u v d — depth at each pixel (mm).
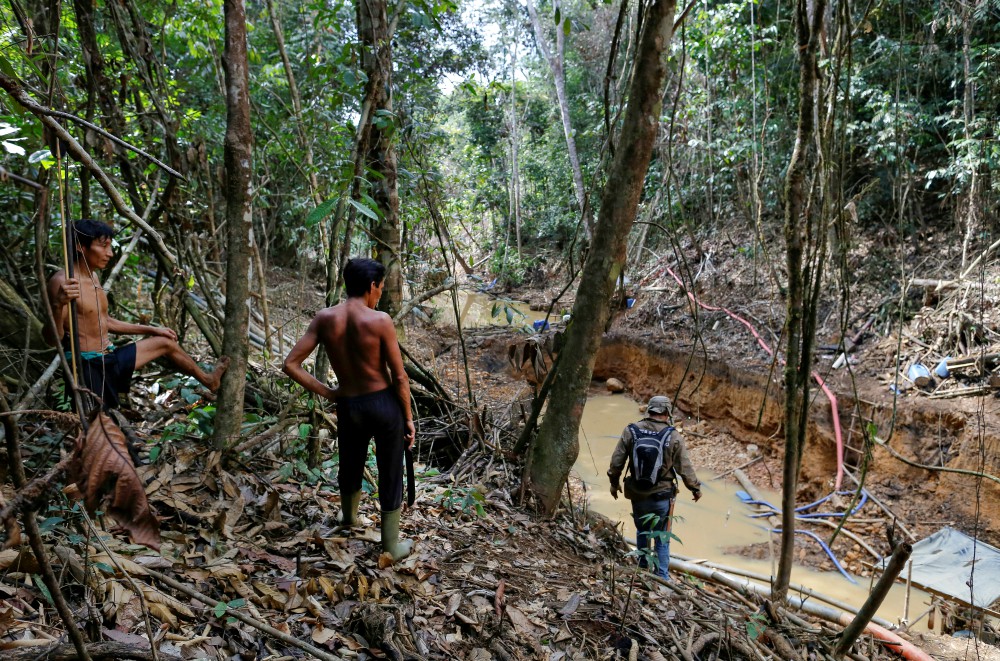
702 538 7508
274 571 2961
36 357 3725
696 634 3455
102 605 2238
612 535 5176
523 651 2926
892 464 7863
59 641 1921
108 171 4234
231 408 3648
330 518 3682
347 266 3182
